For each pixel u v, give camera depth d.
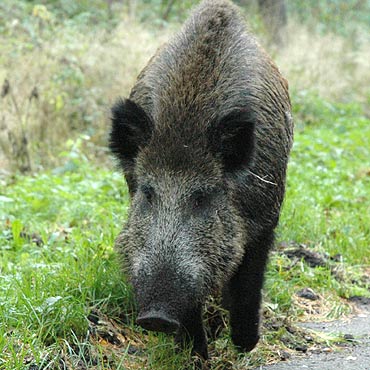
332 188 18.12
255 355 10.22
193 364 9.58
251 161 9.27
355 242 14.77
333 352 10.45
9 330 9.36
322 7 41.00
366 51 33.78
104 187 16.69
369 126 26.97
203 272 8.78
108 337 9.85
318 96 28.94
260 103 10.16
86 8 29.73
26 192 16.14
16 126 19.78
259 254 10.13
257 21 31.08
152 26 27.45
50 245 12.98
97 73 22.48
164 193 8.98
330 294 12.76
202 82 9.66
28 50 22.62
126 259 9.16
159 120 9.34
